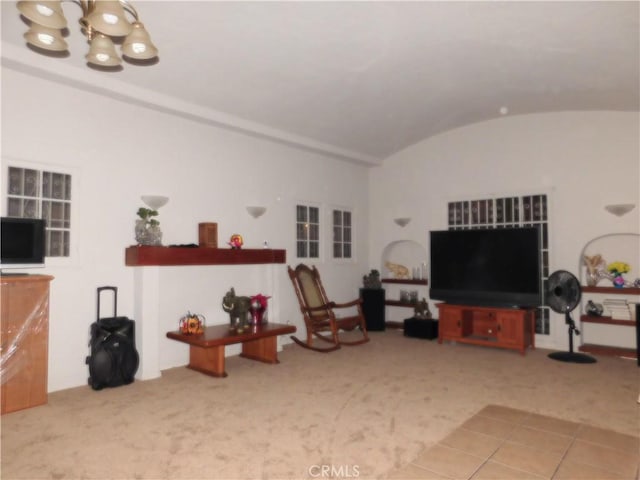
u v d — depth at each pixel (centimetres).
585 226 525
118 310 404
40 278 326
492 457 249
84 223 385
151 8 289
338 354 503
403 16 316
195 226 469
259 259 502
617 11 305
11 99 345
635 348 509
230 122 483
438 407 329
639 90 438
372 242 705
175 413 314
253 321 473
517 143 573
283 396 353
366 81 430
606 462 244
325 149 603
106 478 224
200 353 432
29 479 223
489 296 538
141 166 426
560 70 410
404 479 224
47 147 364
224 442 266
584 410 323
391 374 418
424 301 617
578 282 489
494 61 392
